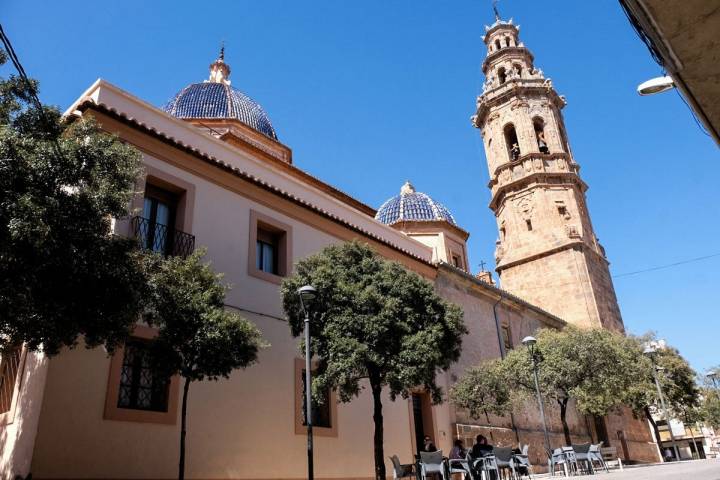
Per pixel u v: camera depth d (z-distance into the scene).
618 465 22.42
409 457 17.08
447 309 13.58
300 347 12.61
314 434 14.35
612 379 20.88
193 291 9.93
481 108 42.78
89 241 7.97
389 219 31.69
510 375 20.75
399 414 17.47
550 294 35.50
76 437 9.80
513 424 23.19
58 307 7.62
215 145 15.46
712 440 53.81
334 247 13.93
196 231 13.54
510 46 44.31
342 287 12.46
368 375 12.63
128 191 8.87
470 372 20.00
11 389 10.77
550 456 16.81
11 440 9.95
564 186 38.12
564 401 21.30
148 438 10.83
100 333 8.15
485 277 37.78
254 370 13.45
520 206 38.38
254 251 14.85
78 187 8.46
